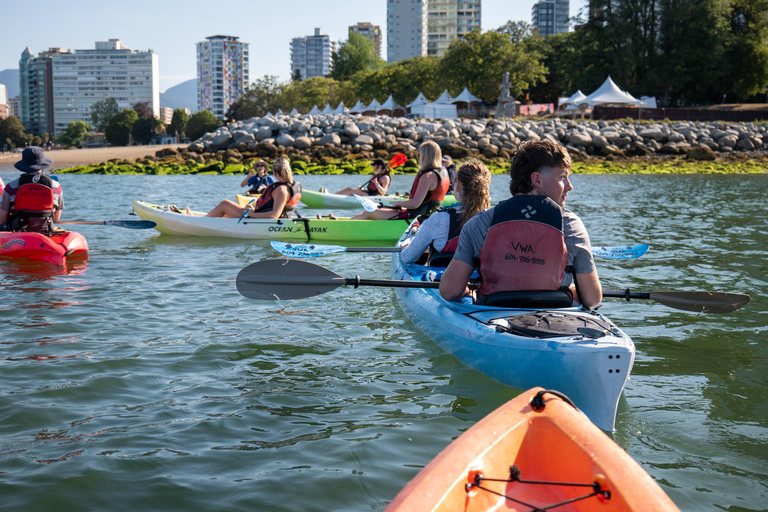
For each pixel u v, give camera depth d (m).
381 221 9.63
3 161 45.41
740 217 12.77
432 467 2.01
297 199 9.98
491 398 3.69
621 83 60.44
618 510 1.90
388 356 4.42
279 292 4.48
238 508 2.57
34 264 7.47
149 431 3.24
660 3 57.44
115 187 20.97
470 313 4.06
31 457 2.95
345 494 2.67
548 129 41.88
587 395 3.24
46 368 4.07
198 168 30.52
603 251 5.90
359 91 77.88
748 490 2.71
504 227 3.76
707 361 4.38
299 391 3.80
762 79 57.00
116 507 2.57
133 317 5.31
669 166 33.94
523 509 2.02
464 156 35.72
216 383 3.91
